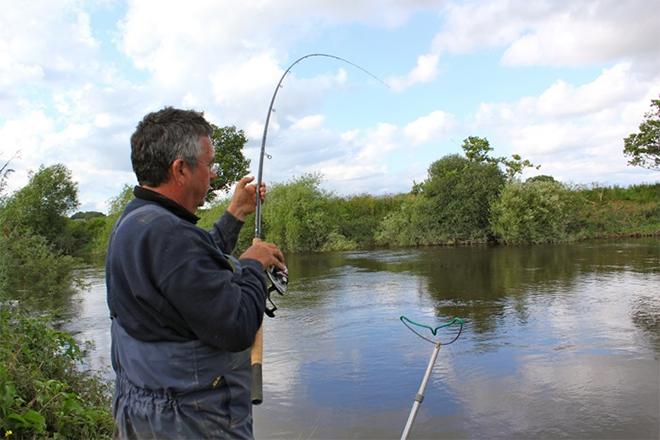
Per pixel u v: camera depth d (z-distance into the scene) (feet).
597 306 35.73
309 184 105.29
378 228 106.01
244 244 84.64
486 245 94.79
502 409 19.40
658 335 28.09
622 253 69.51
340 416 19.30
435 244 99.35
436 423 18.51
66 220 117.08
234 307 5.58
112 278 5.82
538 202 93.71
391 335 30.14
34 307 31.71
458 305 38.01
